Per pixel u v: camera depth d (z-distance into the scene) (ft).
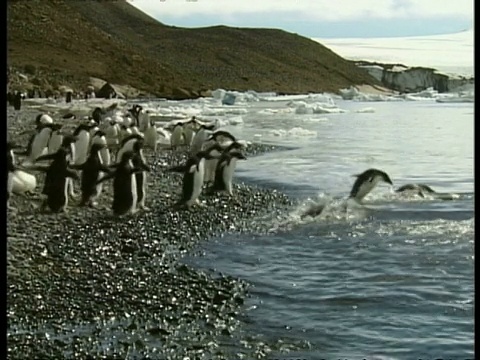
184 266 26.78
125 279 24.97
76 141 45.42
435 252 28.91
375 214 36.06
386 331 21.09
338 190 43.55
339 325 21.44
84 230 31.37
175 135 65.57
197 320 21.61
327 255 28.68
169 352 19.24
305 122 101.96
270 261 27.78
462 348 19.95
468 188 44.01
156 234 31.48
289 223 34.35
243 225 33.81
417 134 81.97
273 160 58.13
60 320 21.12
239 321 21.66
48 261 26.48
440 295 23.94
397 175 49.80
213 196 40.75
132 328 20.76
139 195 35.96
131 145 44.32
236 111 124.26
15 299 22.43
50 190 34.42
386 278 25.62
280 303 23.22
